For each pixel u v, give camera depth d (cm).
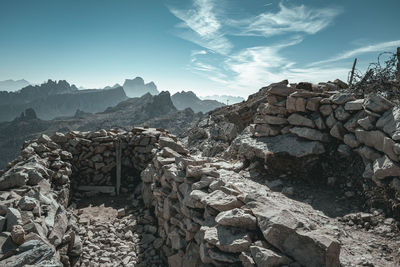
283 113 924
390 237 498
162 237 804
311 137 804
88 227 893
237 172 886
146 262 734
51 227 558
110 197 1184
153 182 980
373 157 642
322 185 748
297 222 418
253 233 455
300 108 859
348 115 744
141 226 911
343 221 571
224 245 442
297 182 774
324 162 782
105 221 956
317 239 379
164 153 1042
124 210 1015
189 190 693
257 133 984
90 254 732
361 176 679
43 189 721
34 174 734
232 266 429
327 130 800
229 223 471
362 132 675
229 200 545
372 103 668
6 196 574
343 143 765
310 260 376
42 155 1004
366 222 547
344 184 711
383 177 586
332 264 369
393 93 730
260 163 872
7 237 429
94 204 1110
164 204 819
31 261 396
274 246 411
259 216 452
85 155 1237
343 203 648
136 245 812
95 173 1237
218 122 2723
